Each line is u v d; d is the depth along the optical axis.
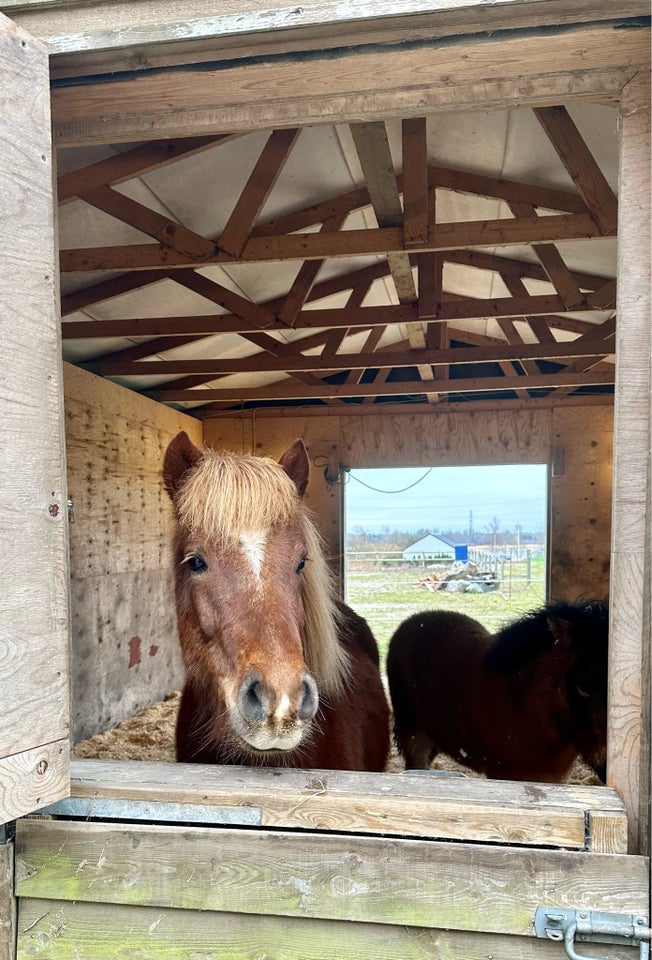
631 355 1.14
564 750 2.50
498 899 1.06
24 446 1.08
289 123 1.35
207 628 1.42
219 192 3.27
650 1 1.06
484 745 2.73
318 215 3.70
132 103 1.33
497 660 2.66
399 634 3.79
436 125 3.17
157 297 4.21
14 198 1.07
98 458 4.68
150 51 1.19
